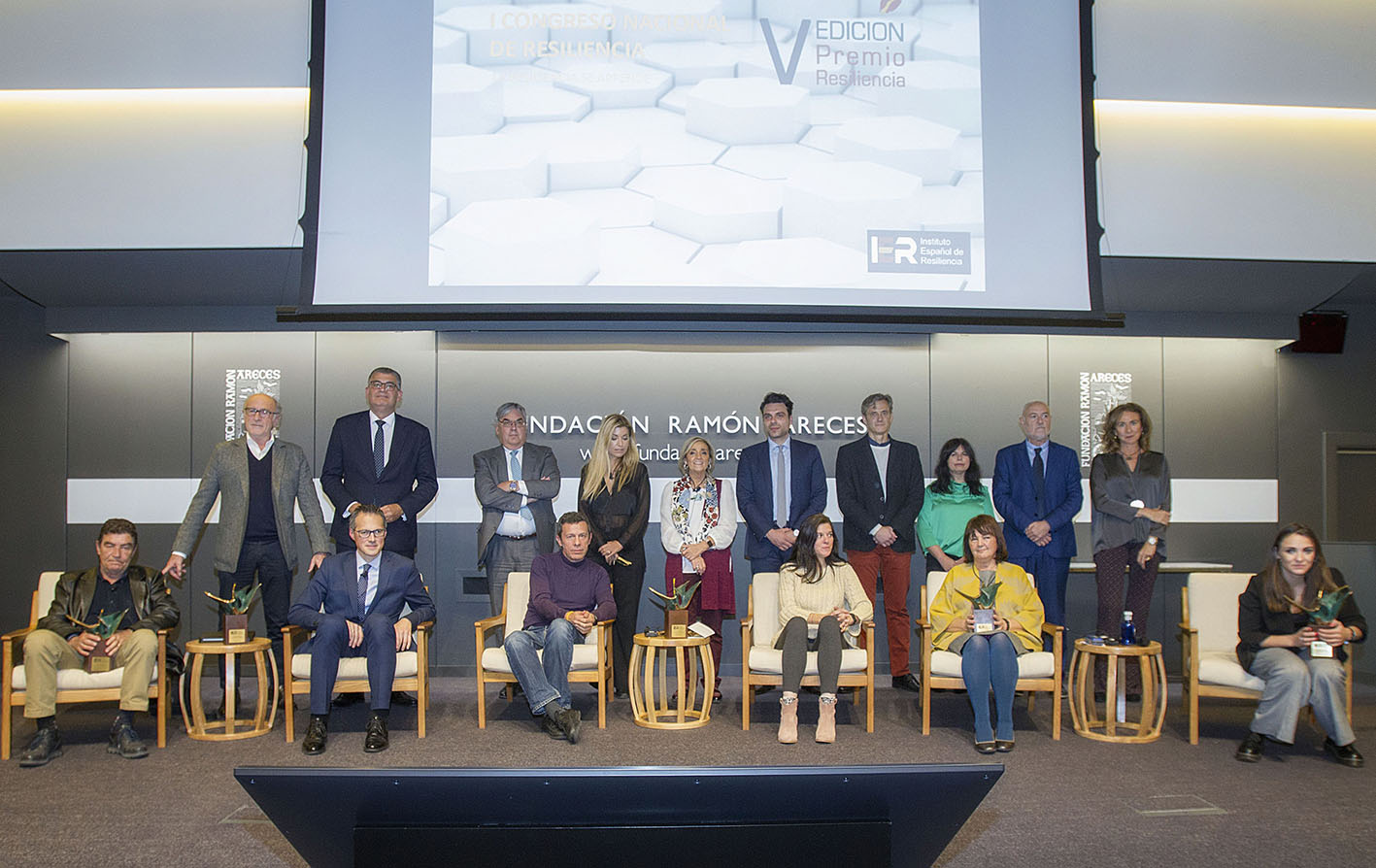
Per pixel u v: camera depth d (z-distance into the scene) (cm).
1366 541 705
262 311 672
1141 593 581
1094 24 591
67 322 670
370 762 451
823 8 575
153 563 679
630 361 691
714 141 570
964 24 577
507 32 567
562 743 487
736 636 684
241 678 665
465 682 657
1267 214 613
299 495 577
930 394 701
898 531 604
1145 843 346
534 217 565
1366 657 646
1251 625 481
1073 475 594
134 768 447
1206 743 495
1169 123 609
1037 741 496
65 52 574
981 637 485
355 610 504
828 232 569
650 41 571
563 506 685
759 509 587
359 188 559
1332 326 720
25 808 389
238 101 586
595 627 513
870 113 572
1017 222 573
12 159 582
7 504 679
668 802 192
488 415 685
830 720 487
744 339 691
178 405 684
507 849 197
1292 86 602
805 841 199
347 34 561
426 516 679
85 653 469
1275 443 720
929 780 189
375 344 686
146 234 584
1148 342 715
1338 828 363
